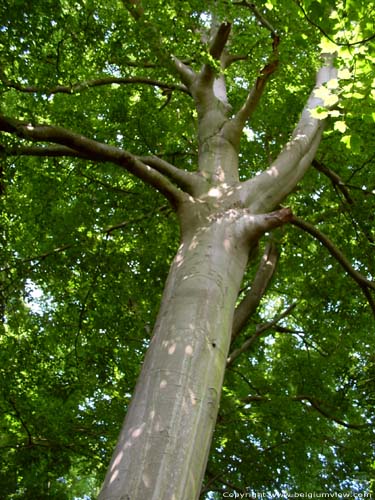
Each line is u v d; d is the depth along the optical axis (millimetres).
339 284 10812
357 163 10742
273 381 12445
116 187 11211
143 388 4469
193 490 3859
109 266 10164
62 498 11305
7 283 9586
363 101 6129
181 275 5453
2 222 10055
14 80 7816
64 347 11602
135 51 8602
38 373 10461
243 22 9734
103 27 7957
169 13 8016
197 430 4188
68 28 7605
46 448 9984
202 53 7645
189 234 5984
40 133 5707
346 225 10750
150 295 11070
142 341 11047
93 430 10430
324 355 12211
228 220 6043
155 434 4027
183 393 4336
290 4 6598
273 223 5855
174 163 10883
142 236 11148
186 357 4598
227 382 11836
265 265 9367
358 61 5984
